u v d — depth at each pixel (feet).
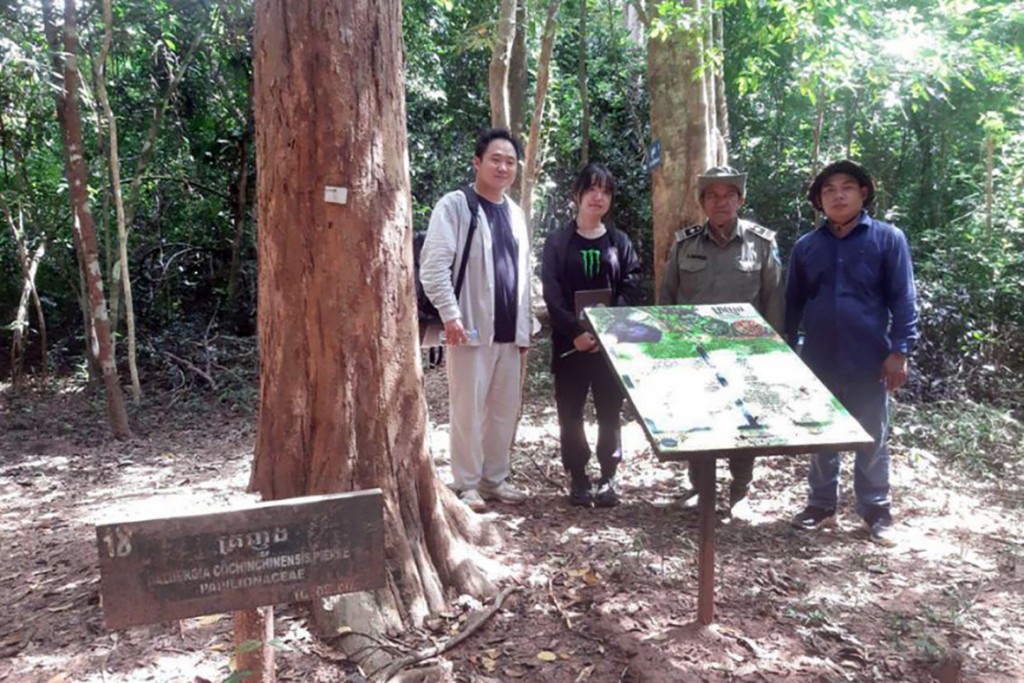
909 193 32.27
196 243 38.81
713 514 10.21
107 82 33.94
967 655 10.11
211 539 6.63
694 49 17.37
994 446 19.49
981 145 29.84
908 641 10.42
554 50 41.04
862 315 13.74
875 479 13.91
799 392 10.25
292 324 10.41
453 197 14.12
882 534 13.74
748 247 14.35
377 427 10.61
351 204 10.20
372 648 9.64
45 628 10.68
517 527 13.73
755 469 17.79
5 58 24.21
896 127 31.65
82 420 26.66
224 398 28.63
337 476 10.43
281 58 9.93
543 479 16.90
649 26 17.81
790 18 18.38
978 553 13.35
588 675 9.43
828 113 31.09
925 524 14.62
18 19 27.40
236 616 7.52
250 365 31.96
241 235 36.99
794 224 31.35
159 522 6.50
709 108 17.85
